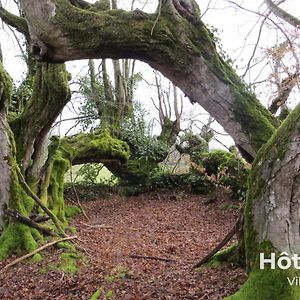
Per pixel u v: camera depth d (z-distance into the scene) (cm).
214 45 529
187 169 1878
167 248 902
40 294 598
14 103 1266
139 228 1161
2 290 633
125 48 511
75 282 634
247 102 518
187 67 520
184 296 538
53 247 819
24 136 989
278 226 453
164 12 515
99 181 1948
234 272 601
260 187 470
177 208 1490
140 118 1886
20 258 754
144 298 539
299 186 446
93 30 500
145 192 1766
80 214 1351
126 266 727
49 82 930
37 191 1024
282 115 673
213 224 1219
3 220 852
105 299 546
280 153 451
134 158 1775
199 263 666
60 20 502
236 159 1287
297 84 588
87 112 1845
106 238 1019
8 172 865
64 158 1285
